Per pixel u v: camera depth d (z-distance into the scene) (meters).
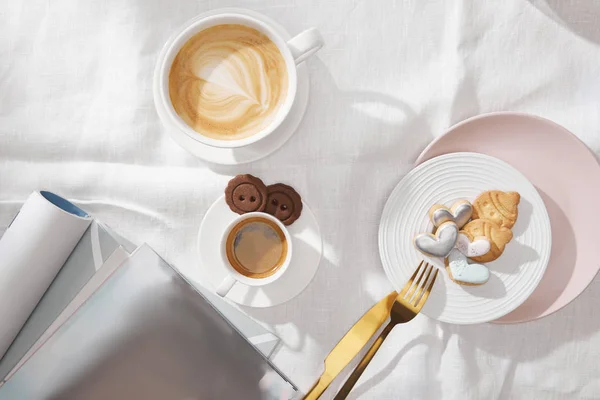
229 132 0.80
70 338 0.73
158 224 0.85
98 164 0.87
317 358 0.84
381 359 0.84
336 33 0.83
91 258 0.83
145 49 0.85
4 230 0.87
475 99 0.83
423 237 0.79
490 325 0.83
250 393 0.72
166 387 0.72
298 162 0.84
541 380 0.83
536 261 0.79
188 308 0.73
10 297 0.80
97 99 0.86
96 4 0.86
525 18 0.82
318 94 0.84
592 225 0.80
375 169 0.84
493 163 0.79
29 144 0.87
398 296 0.80
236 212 0.82
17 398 0.72
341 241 0.84
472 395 0.83
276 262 0.81
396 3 0.83
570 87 0.82
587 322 0.83
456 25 0.82
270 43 0.80
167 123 0.83
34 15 0.86
